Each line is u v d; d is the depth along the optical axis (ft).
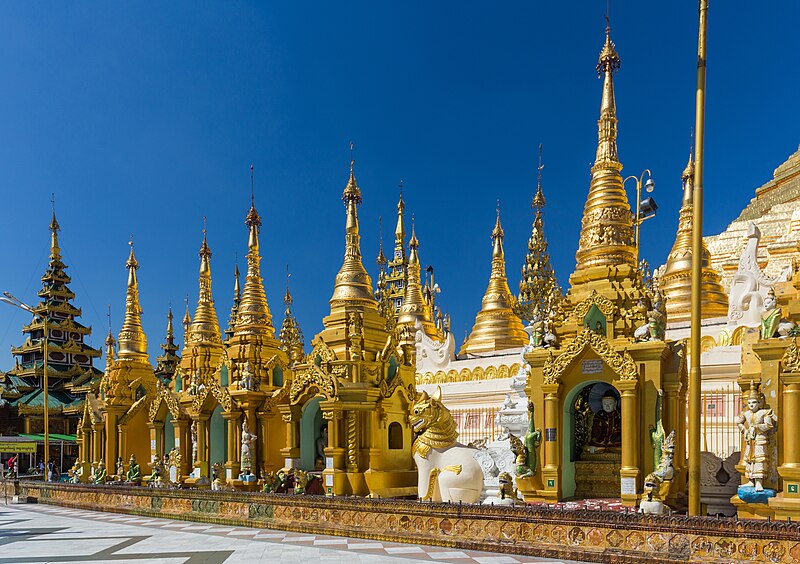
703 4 53.01
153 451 122.62
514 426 92.07
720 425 79.97
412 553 57.88
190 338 133.18
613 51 83.97
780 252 122.62
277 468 103.19
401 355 93.97
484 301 143.74
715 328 96.17
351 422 86.79
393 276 211.82
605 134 82.99
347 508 69.05
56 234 209.36
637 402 66.64
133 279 143.33
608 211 79.66
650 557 49.73
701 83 53.16
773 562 45.24
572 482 72.54
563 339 76.43
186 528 79.10
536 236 112.88
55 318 280.92
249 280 115.85
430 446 70.28
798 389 58.08
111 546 66.54
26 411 250.57
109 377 136.05
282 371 110.52
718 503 70.95
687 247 112.88
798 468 56.95
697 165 52.80
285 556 58.08
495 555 56.08
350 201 97.45
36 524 87.66
